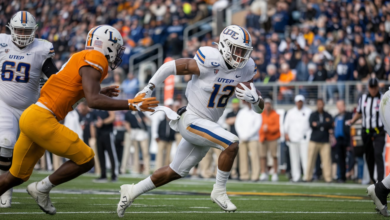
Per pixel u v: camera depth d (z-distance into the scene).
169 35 75.75
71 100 16.16
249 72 18.17
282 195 28.91
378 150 28.39
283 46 64.31
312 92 55.41
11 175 16.47
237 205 22.94
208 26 77.69
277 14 70.06
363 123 29.28
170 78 58.53
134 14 82.00
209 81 17.55
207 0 84.88
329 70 55.69
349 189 34.66
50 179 16.38
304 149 44.06
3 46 19.81
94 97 15.51
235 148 16.97
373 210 21.36
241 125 43.91
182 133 17.75
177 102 49.28
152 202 23.61
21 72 19.91
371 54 55.31
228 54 17.20
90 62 15.73
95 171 52.06
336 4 65.44
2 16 75.50
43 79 20.61
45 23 85.56
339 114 44.56
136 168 51.16
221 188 17.36
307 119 43.91
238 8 77.25
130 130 49.75
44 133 15.72
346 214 19.66
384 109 19.73
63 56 78.69
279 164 54.72
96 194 26.84
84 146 16.22
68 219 16.69
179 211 20.12
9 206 19.81
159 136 48.09
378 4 64.94
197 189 32.62
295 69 57.88
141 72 69.25
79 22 84.00
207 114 17.86
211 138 17.17
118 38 16.52
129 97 63.41
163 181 17.72
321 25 62.94
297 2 72.12
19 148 16.28
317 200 25.83
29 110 15.88
